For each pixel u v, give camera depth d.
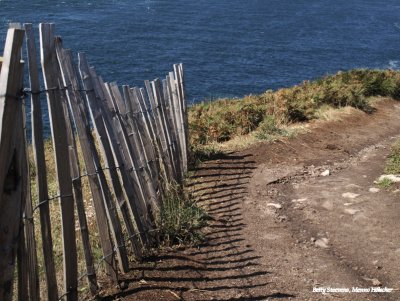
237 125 11.93
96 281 4.70
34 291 3.75
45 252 3.90
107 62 39.16
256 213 7.21
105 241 4.86
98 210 4.77
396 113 16.02
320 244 6.27
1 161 2.89
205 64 40.56
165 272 5.30
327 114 13.88
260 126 11.95
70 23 50.22
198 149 9.77
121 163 5.31
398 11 70.12
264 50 46.56
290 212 7.39
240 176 8.82
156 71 37.91
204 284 5.13
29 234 3.65
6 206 3.06
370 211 7.29
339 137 12.18
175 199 6.84
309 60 44.03
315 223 6.97
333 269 5.61
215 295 4.93
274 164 9.67
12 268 3.15
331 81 17.64
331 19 63.09
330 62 43.97
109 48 42.91
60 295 4.48
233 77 37.41
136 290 4.89
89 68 4.86
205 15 61.41
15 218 3.13
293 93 15.18
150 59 40.84
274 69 40.53
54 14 53.22
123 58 40.47
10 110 2.94
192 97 31.88
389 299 5.00
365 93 17.42
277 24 58.75
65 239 4.11
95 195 4.73
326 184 8.68
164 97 7.71
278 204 7.62
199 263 5.58
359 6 72.56
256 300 4.89
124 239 5.54
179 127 8.55
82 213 4.48
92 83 4.89
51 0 59.00
